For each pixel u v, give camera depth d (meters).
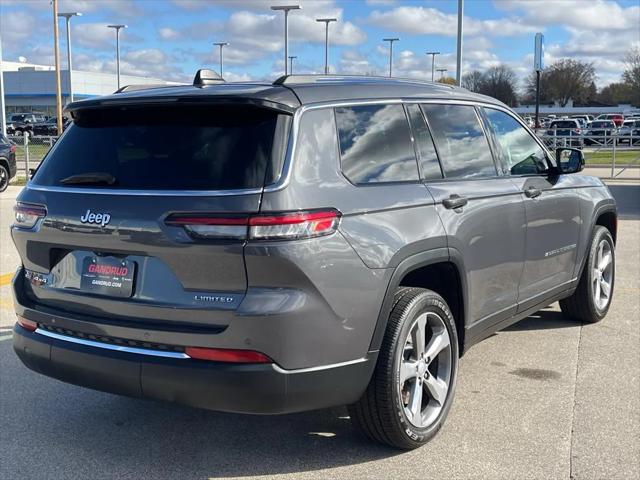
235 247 3.01
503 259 4.46
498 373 4.89
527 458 3.64
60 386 4.76
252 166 3.11
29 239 3.65
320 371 3.19
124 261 3.32
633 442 3.81
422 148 3.96
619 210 14.06
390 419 3.52
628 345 5.49
